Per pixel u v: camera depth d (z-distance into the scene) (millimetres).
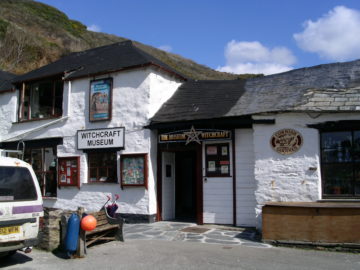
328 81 10266
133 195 11406
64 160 12922
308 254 7348
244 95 11312
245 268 6391
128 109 11859
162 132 11562
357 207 7520
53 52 33281
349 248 7504
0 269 6590
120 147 11766
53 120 13492
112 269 6457
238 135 10430
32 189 7145
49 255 7633
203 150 10875
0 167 6789
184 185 13648
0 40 29031
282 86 11039
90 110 12516
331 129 8836
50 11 49875
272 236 8211
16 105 14789
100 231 8211
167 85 12578
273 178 9234
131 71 11969
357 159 8633
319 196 8727
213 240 8711
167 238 9031
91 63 13500
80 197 12453
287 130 9203
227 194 10453
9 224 6605
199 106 11359
